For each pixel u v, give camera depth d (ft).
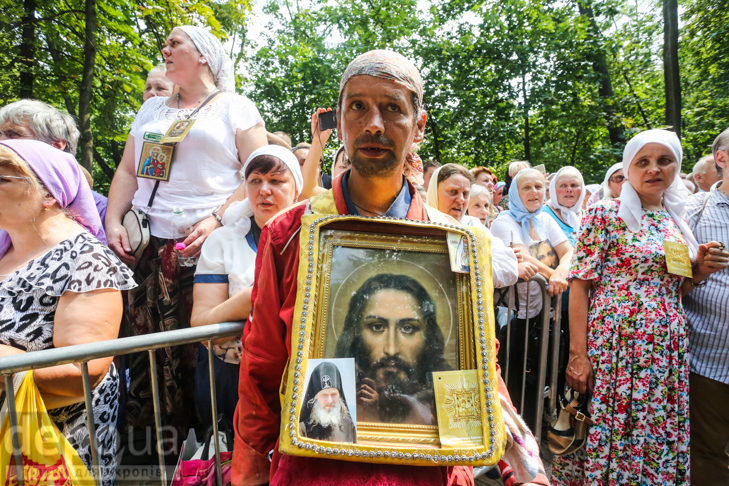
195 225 7.27
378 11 42.45
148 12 26.00
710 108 36.88
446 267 3.51
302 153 11.27
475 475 6.02
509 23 37.70
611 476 6.45
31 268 4.69
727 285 6.91
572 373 6.88
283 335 3.69
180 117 7.60
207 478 4.97
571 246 10.03
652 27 38.24
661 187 6.64
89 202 5.46
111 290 4.85
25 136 6.79
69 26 26.86
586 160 40.78
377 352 3.25
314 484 3.02
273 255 3.69
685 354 6.52
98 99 28.63
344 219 3.42
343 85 3.52
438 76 39.75
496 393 3.16
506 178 15.87
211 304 5.91
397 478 3.06
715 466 7.20
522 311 8.67
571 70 36.37
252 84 42.16
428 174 13.47
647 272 6.59
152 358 4.38
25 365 3.65
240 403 3.86
